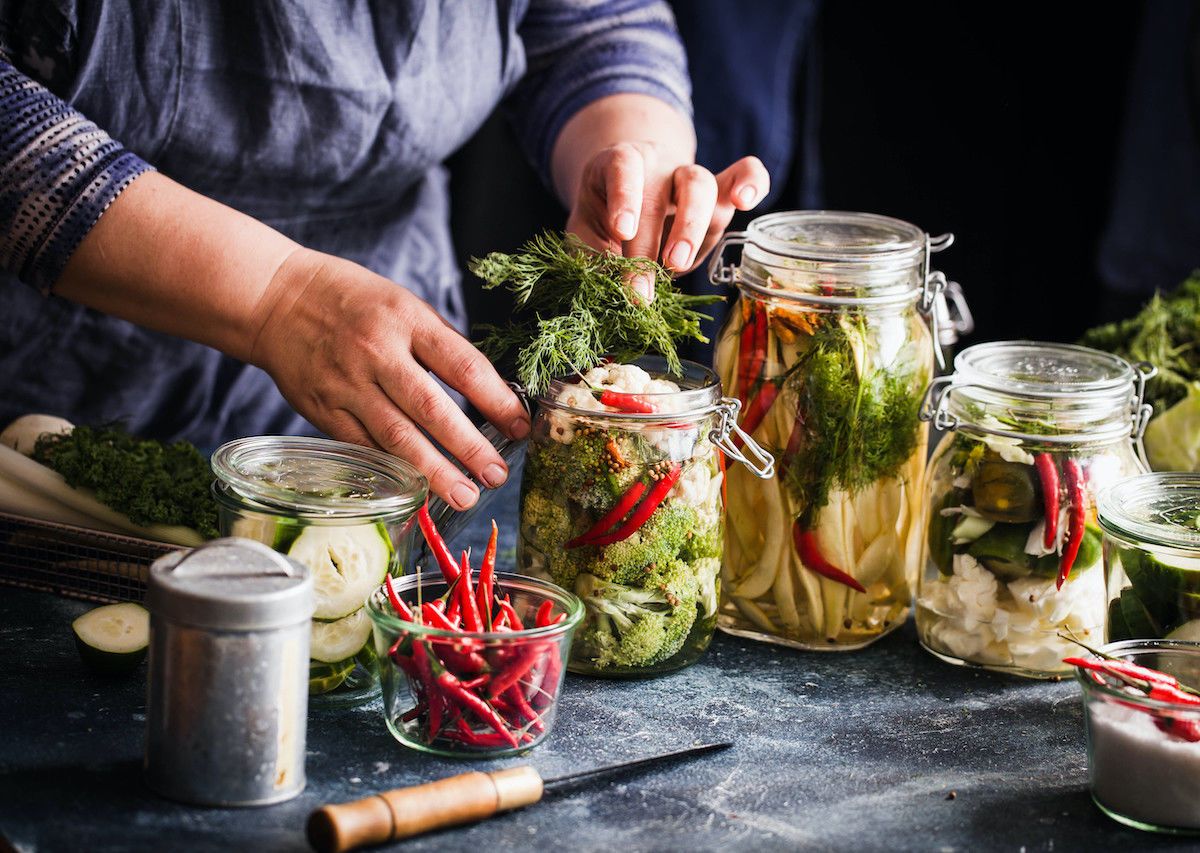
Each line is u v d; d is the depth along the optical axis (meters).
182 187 1.12
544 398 1.06
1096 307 2.57
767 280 1.14
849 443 1.13
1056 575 1.11
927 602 1.18
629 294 1.10
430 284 1.69
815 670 1.16
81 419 1.53
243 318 1.09
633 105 1.50
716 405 1.07
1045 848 0.88
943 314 1.29
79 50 1.28
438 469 1.07
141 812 0.87
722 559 1.19
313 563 0.99
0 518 1.17
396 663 0.96
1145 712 0.90
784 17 2.21
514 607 1.04
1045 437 1.09
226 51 1.36
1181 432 1.31
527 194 2.60
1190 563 1.02
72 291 1.13
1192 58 2.19
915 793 0.95
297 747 0.89
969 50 2.41
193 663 0.85
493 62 1.54
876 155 2.49
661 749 1.00
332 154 1.46
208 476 1.19
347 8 1.40
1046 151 2.48
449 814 0.85
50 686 1.04
